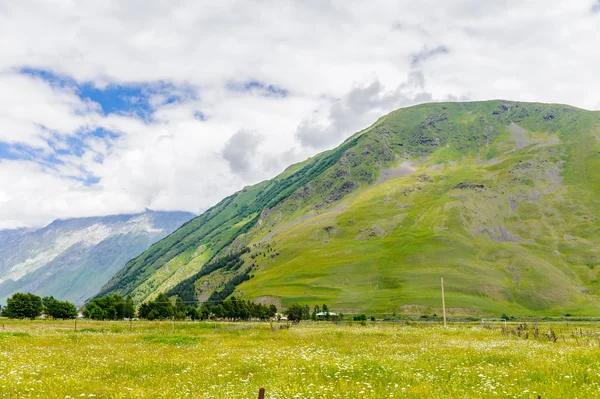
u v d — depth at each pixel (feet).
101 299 570.46
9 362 83.10
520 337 159.63
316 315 595.47
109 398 54.13
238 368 77.10
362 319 529.04
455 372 68.03
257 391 55.98
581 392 50.16
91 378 69.31
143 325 309.42
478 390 53.93
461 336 167.84
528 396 49.57
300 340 151.53
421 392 53.11
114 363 86.58
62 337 170.19
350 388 56.24
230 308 563.89
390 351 103.76
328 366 74.74
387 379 63.62
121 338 164.66
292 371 71.15
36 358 93.20
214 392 56.24
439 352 98.02
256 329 253.24
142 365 83.30
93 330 238.27
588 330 247.70
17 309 476.54
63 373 73.41
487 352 95.30
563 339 145.89
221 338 166.61
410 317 650.43
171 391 57.62
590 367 67.92
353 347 115.55
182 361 88.22
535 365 72.74
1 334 174.91
